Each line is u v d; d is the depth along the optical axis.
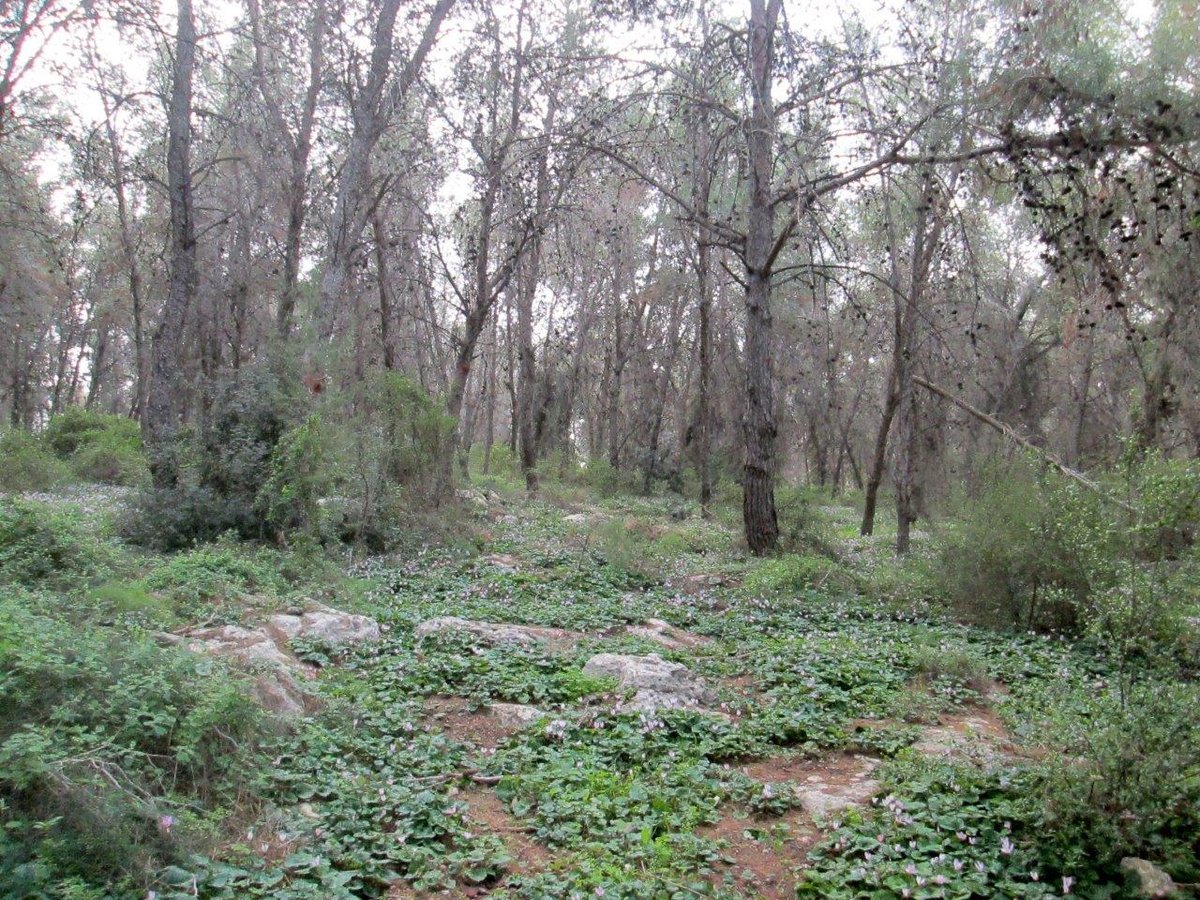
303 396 14.90
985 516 11.61
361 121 18.42
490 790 5.46
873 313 23.38
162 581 9.48
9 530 9.47
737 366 34.31
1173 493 5.57
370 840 4.52
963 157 11.94
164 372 17.06
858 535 23.08
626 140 21.89
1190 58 10.33
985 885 4.14
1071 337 17.50
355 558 13.60
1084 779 4.42
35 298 31.27
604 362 46.25
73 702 4.51
